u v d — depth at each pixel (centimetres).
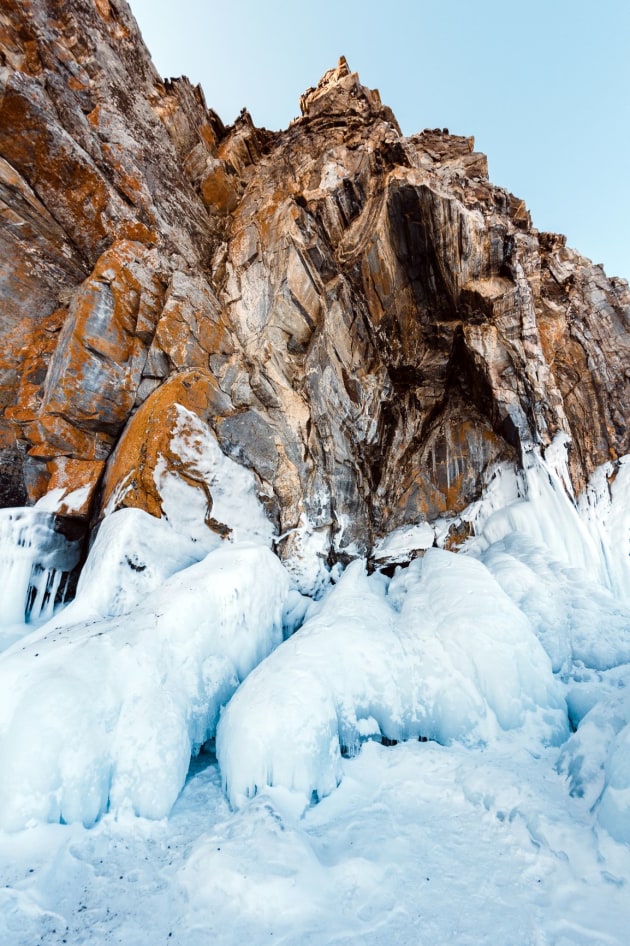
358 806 406
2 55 814
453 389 1015
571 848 314
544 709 500
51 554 692
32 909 281
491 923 272
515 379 884
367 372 973
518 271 905
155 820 376
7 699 376
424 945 260
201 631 521
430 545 914
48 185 805
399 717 501
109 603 571
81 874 316
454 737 484
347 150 995
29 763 341
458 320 959
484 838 350
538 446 850
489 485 927
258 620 604
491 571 712
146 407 758
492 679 500
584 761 386
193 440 744
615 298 1049
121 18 1078
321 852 344
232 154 1253
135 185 917
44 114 768
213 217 1167
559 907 277
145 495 682
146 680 442
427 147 1234
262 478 812
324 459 896
